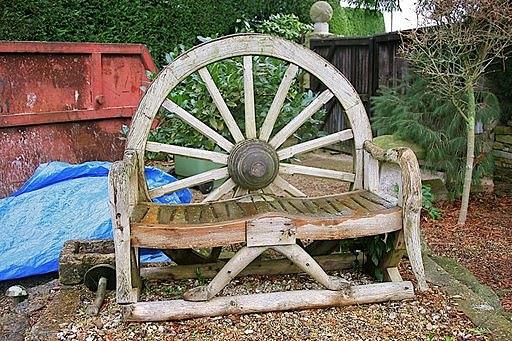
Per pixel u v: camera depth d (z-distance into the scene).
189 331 2.38
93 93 4.57
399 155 2.66
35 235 3.41
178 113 3.12
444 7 4.16
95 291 2.83
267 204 2.89
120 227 2.36
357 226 2.55
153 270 2.96
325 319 2.49
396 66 6.34
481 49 4.41
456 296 2.73
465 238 4.14
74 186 3.76
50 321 2.48
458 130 4.95
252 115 3.15
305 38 8.44
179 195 4.04
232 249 3.42
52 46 4.19
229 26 8.34
